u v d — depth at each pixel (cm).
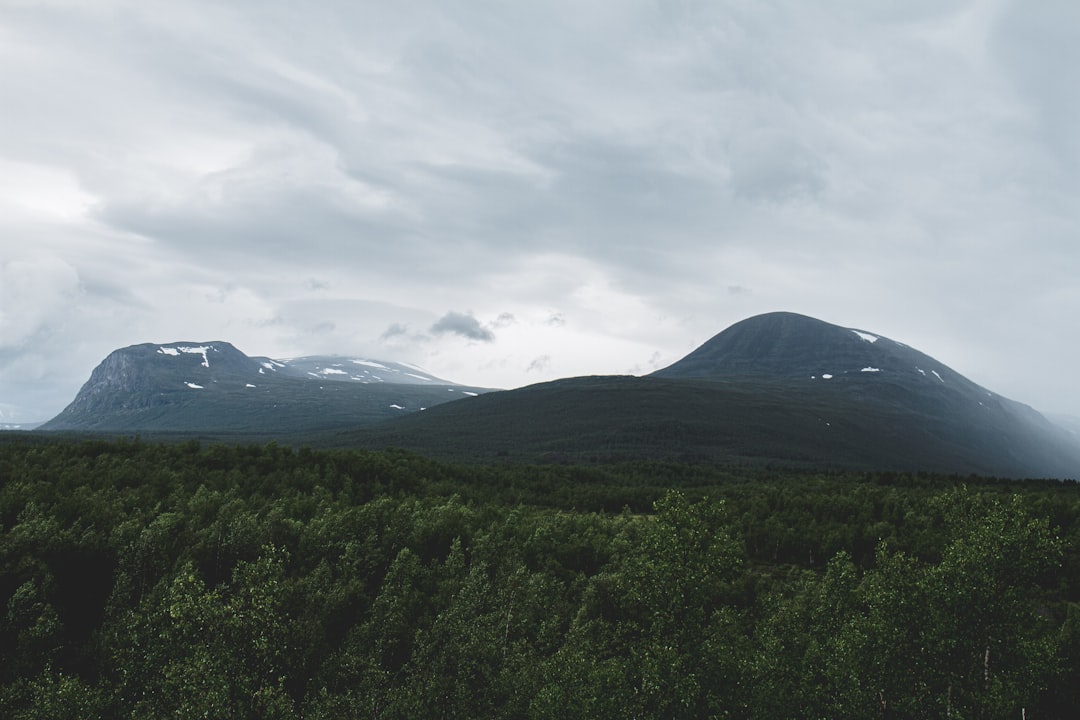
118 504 8981
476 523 10075
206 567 8019
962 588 3481
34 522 7612
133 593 7275
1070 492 14288
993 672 3594
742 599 7444
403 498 11869
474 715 5119
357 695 5309
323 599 6988
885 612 3681
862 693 3681
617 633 4478
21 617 6153
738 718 3784
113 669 5706
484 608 7106
